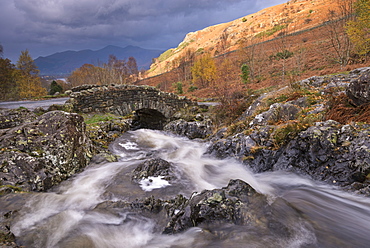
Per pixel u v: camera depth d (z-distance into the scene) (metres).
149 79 88.06
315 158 5.56
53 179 5.71
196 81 55.12
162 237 3.62
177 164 7.32
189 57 74.56
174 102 20.14
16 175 5.16
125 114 16.41
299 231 3.24
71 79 82.38
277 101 10.97
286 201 4.16
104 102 15.09
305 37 54.97
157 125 20.22
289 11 98.31
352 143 5.20
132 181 6.04
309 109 8.16
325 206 4.03
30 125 6.62
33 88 45.03
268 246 2.91
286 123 7.31
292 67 35.81
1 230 3.38
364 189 4.28
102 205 4.55
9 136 6.12
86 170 6.80
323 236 3.13
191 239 3.27
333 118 6.64
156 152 9.58
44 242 3.39
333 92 8.90
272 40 68.12
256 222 3.37
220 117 15.16
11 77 46.53
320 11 78.44
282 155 6.27
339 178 4.88
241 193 3.92
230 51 82.75
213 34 136.25
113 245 3.49
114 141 10.55
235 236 3.11
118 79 65.69
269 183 5.68
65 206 4.70
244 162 7.02
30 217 4.07
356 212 3.80
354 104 6.87
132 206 4.50
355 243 2.98
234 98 15.99
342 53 27.25
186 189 5.70
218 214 3.44
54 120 6.84
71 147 6.67
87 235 3.62
